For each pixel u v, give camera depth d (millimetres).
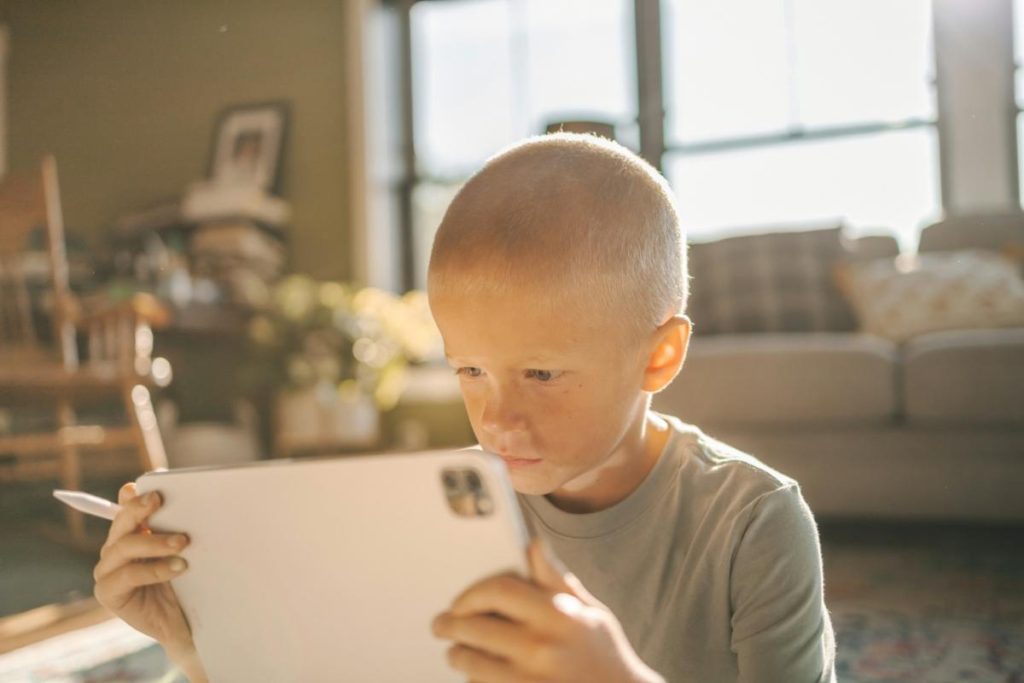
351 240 4504
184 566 523
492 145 4496
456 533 426
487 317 548
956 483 2086
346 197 4520
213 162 4562
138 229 4336
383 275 4598
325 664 495
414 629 452
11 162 4652
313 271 4531
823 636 636
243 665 532
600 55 4219
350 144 4520
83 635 1427
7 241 2549
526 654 407
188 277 4027
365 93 4504
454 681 450
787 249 2963
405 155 4711
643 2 4090
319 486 455
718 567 622
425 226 4711
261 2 4637
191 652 573
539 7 4355
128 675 1183
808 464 2203
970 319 2512
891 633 1393
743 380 2244
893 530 2326
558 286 542
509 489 416
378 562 452
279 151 4562
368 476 440
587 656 407
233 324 3975
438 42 4625
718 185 3988
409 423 4457
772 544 601
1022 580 1745
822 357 2189
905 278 2680
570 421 566
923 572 1831
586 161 588
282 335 3902
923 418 2109
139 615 559
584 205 560
